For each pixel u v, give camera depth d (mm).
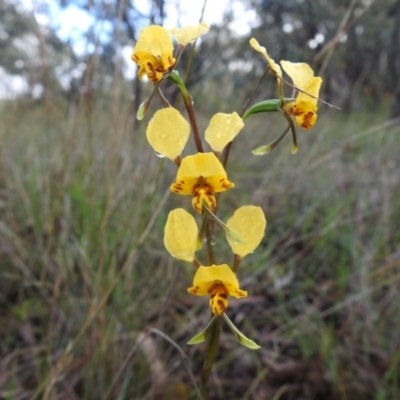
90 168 275
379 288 275
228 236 116
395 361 218
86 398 212
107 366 222
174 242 120
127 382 211
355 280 274
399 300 255
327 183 364
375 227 323
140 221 257
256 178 375
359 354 240
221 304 117
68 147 285
